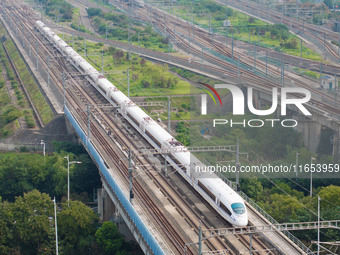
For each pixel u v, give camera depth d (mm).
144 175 143625
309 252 107875
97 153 155000
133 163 150375
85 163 168000
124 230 134375
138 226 115062
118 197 131500
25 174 166875
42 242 128750
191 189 134750
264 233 111812
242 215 114250
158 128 161750
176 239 111375
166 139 151625
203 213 122875
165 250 106312
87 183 166375
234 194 119000
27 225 127812
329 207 131250
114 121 191875
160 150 151250
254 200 141375
